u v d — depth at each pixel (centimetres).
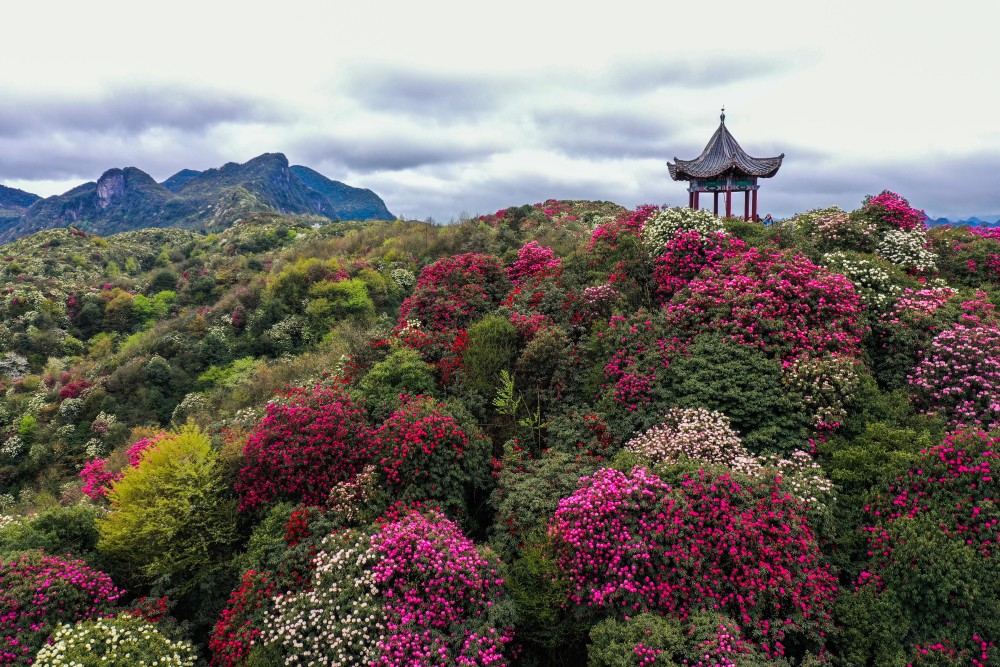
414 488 959
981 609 618
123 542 943
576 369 1222
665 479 801
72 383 3117
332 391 1192
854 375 953
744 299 1123
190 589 948
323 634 690
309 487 985
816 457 900
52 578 810
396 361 1339
